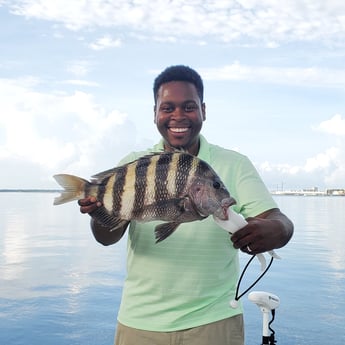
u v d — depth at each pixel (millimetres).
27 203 27547
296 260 6449
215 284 1166
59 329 3320
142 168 1086
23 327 3377
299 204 28688
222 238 1170
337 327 3422
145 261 1178
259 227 992
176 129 1208
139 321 1173
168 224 1076
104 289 4547
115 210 1099
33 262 6086
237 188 1207
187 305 1149
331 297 4312
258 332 3270
